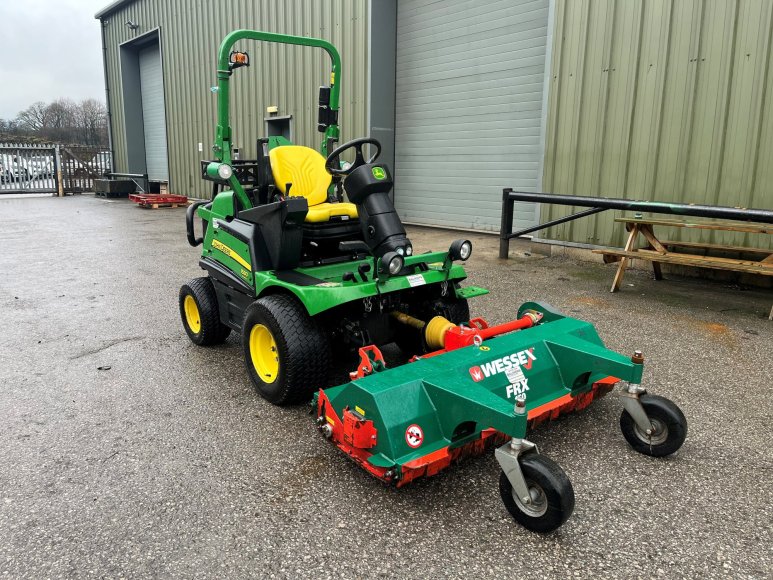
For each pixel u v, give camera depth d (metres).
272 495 2.58
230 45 3.87
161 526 2.38
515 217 9.06
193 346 4.52
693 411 3.33
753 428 3.13
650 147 6.76
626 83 6.85
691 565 2.14
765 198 6.03
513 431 2.20
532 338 3.02
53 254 8.38
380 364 2.80
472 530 2.34
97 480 2.70
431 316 3.79
